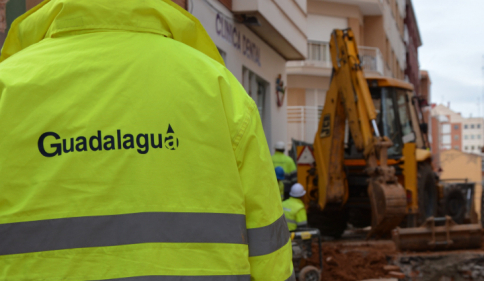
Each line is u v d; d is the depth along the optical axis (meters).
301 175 11.03
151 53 1.40
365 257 7.71
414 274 7.35
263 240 1.40
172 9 1.53
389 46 32.25
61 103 1.32
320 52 25.95
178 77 1.39
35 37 1.50
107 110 1.32
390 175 8.77
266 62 13.60
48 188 1.26
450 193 12.51
